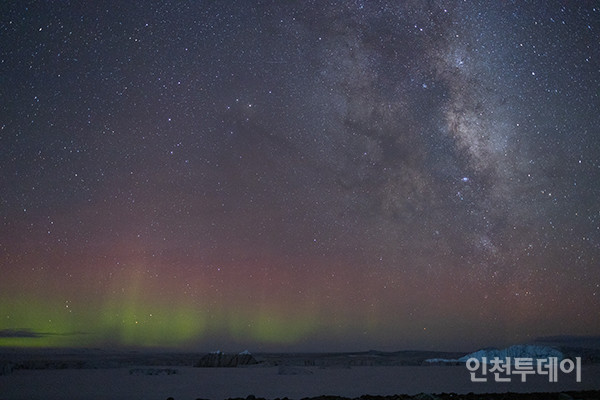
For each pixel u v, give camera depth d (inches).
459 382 905.5
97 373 1248.2
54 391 738.2
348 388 778.8
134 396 660.7
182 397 644.1
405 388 772.6
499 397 548.1
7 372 1274.6
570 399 528.4
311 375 1170.6
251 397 544.7
